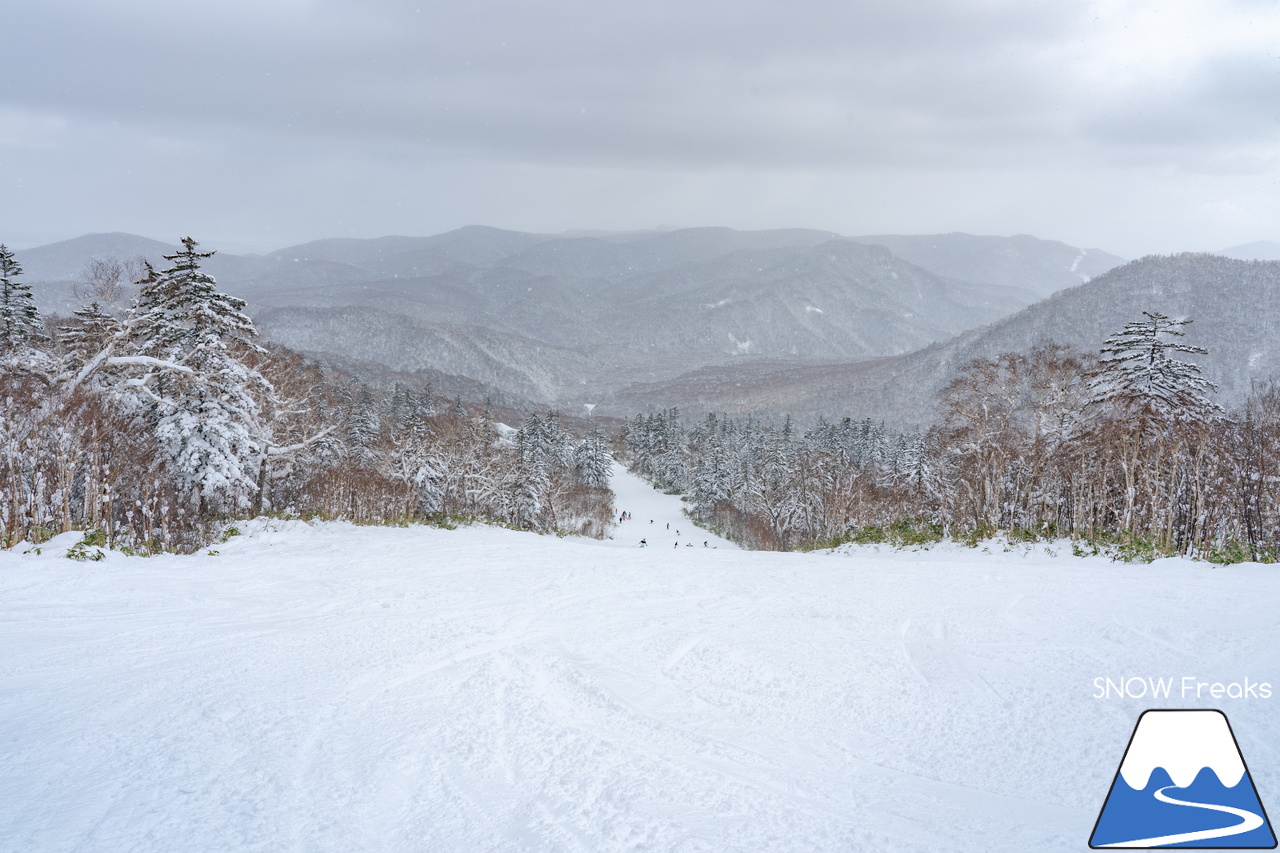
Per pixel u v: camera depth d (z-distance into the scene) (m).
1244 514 24.66
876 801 4.79
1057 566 16.38
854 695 6.95
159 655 8.18
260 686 7.14
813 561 17.69
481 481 49.50
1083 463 26.56
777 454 74.38
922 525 27.44
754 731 6.08
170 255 23.80
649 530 78.50
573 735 5.98
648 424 134.00
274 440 29.81
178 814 4.55
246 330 25.39
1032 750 5.55
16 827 4.34
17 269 28.02
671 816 4.55
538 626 9.95
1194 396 24.89
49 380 20.45
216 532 21.55
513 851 4.12
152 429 23.50
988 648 8.47
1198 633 8.59
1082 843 4.17
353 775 5.17
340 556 17.12
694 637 9.30
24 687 6.99
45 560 13.18
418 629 9.67
